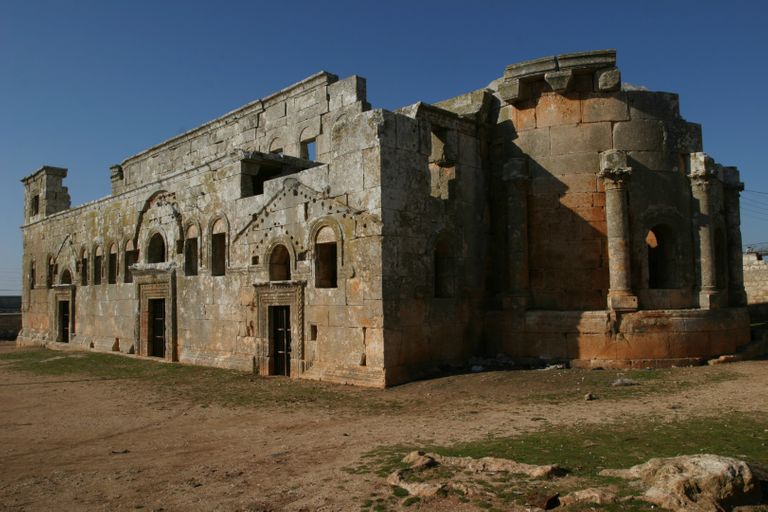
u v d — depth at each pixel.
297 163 22.84
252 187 22.06
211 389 17.64
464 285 19.88
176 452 10.55
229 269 21.95
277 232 20.00
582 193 19.86
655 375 16.36
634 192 19.52
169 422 13.38
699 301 19.50
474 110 21.38
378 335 16.53
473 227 20.50
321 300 18.25
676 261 19.80
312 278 18.61
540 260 20.20
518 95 20.41
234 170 21.95
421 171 18.30
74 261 33.97
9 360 28.44
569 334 18.91
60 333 35.28
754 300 32.81
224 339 22.09
